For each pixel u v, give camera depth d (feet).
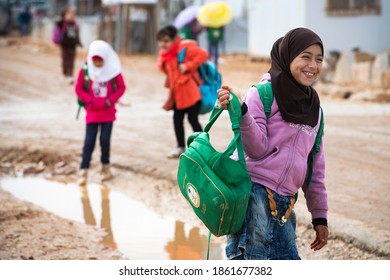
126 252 32.40
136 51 160.15
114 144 56.18
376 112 77.87
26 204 39.65
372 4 120.88
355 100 91.50
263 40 140.46
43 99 86.79
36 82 102.73
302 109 20.57
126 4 151.84
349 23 122.52
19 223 35.70
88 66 44.47
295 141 20.71
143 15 161.48
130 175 46.83
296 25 125.39
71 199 42.55
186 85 47.21
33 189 45.06
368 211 35.63
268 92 20.68
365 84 99.71
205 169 19.67
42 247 31.89
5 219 36.19
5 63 126.00
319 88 100.22
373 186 41.60
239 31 163.02
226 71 123.75
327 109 80.69
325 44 122.83
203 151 19.95
